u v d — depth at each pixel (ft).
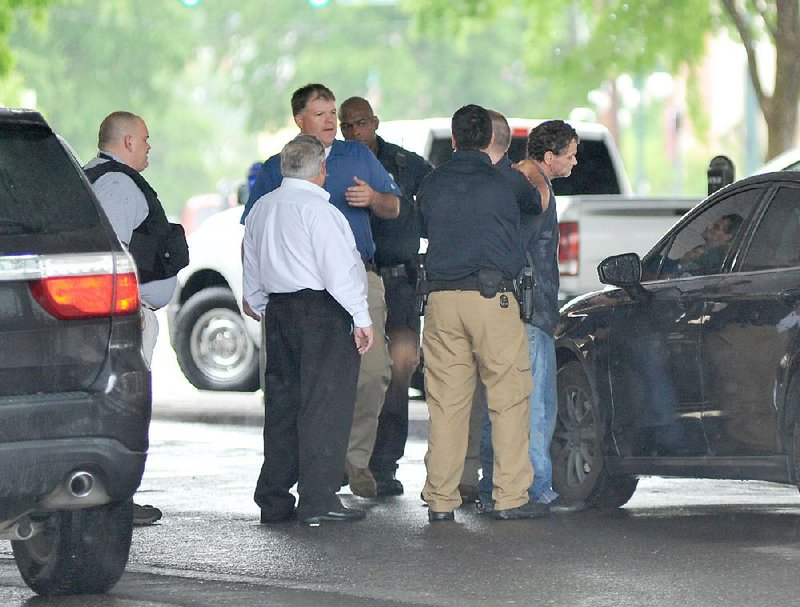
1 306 49.98
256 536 67.77
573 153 73.15
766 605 52.39
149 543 66.23
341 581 57.62
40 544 55.52
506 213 70.33
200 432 109.81
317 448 70.49
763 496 79.00
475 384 72.02
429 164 83.76
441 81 520.01
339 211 69.87
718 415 66.85
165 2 497.87
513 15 523.70
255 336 116.37
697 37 188.85
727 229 68.49
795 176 66.54
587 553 62.49
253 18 521.24
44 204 51.26
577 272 106.73
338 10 516.32
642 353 70.33
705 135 212.02
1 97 306.76
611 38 197.06
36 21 184.24
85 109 479.41
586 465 74.64
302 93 75.25
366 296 71.82
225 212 119.44
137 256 68.03
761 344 65.00
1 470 49.55
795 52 146.61
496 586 56.24
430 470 71.51
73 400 50.57
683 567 59.11
